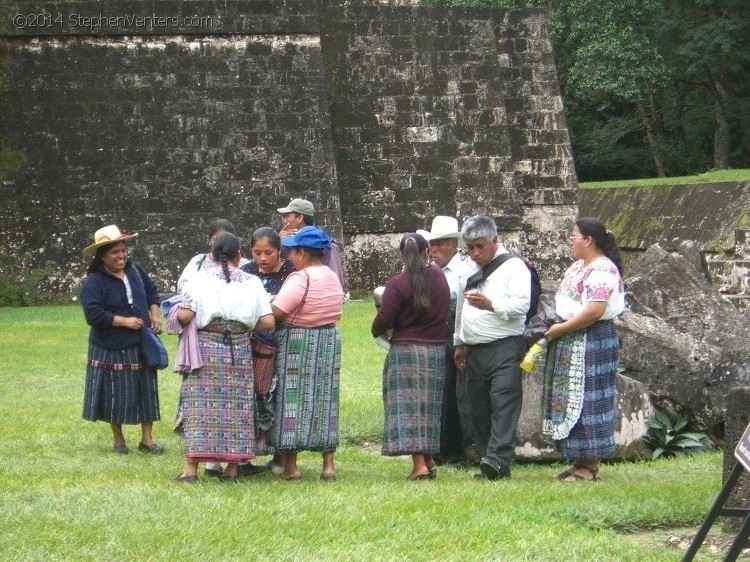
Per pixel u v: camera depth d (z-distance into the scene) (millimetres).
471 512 7242
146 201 24469
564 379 8766
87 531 6688
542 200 27984
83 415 9930
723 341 10648
